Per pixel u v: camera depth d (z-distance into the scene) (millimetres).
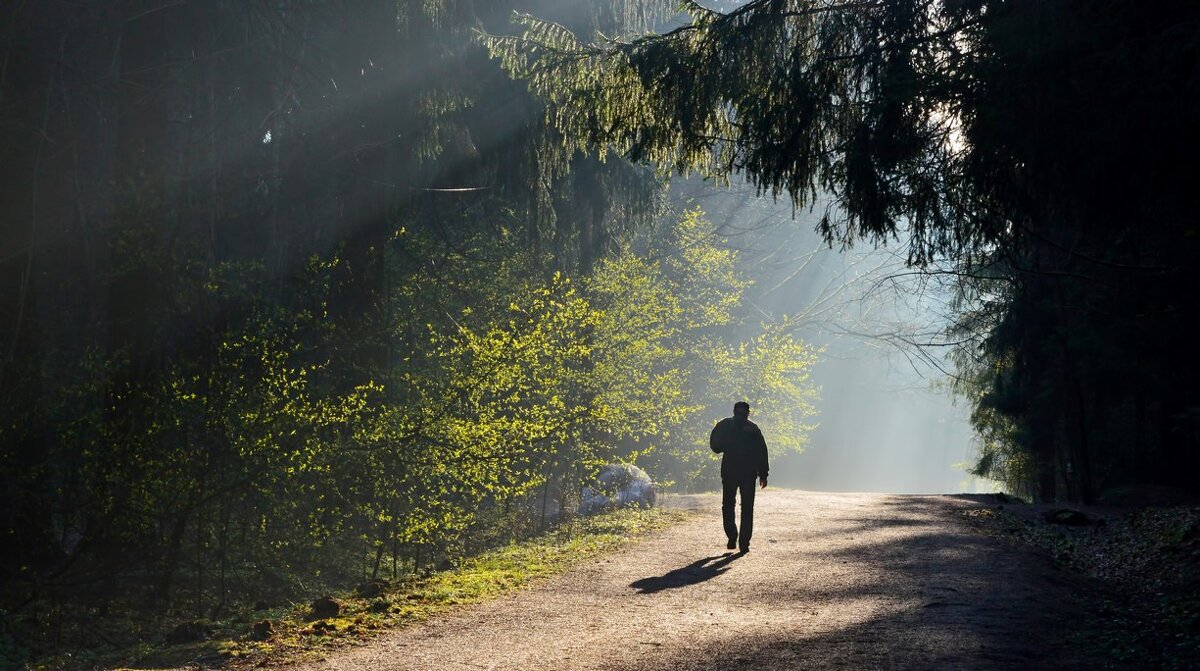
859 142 9672
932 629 8398
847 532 16328
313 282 14578
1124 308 21141
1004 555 13500
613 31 19938
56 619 11891
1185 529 14625
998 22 8406
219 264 13805
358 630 8539
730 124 11297
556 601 10039
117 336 14383
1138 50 7695
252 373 13070
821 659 7332
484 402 15336
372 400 15305
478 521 17609
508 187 20109
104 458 12375
